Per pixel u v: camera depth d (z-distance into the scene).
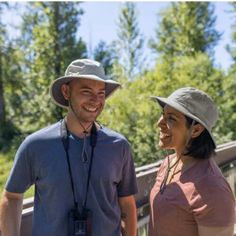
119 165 2.09
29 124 27.08
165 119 2.15
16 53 25.12
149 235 2.17
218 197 1.84
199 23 31.78
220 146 6.28
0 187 7.52
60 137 1.97
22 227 2.12
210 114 2.06
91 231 1.96
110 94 2.22
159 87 17.19
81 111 2.00
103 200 2.02
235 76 19.89
